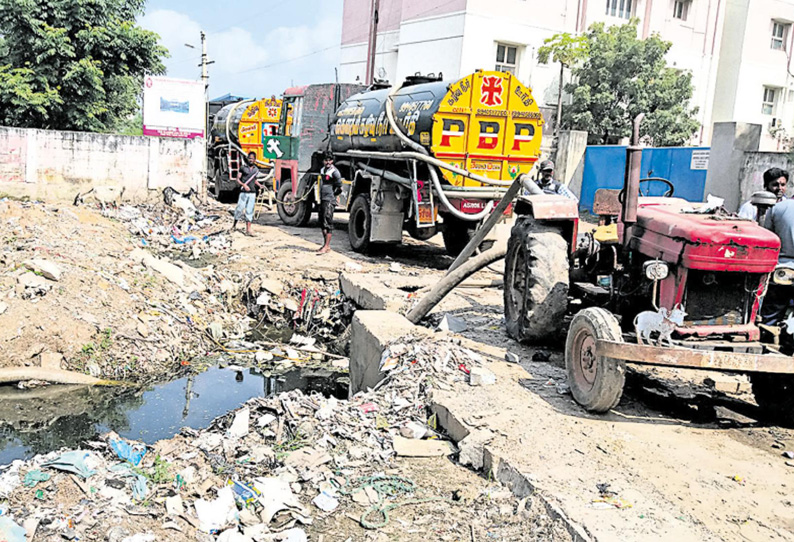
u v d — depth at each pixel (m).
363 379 7.16
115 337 7.89
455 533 3.82
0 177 15.04
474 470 4.58
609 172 19.62
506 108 10.92
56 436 6.10
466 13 22.27
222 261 11.76
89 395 7.04
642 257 5.66
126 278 9.29
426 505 4.12
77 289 8.34
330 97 14.99
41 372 7.16
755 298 5.17
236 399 7.22
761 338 5.20
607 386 4.93
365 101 13.12
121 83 19.91
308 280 10.71
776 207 5.68
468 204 11.22
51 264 8.52
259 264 11.42
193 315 9.25
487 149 10.98
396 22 27.31
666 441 4.84
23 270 8.25
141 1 20.70
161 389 7.37
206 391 7.41
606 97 21.83
